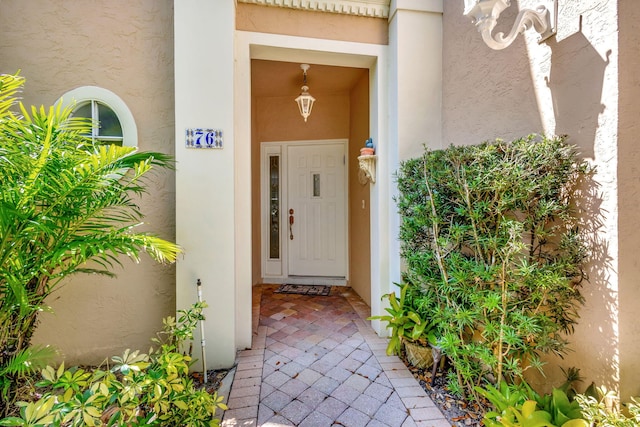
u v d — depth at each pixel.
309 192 4.98
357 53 2.94
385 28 2.99
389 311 2.55
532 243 1.79
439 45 2.90
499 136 2.18
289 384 2.23
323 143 4.91
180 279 2.40
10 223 1.36
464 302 1.94
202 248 2.42
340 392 2.13
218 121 2.42
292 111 4.96
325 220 4.95
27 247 1.54
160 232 2.53
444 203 2.06
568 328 1.68
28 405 1.17
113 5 2.45
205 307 2.21
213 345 2.43
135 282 2.53
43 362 1.71
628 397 1.45
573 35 1.63
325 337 3.02
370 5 2.91
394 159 2.91
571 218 1.65
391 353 2.54
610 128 1.45
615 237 1.45
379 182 3.03
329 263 4.95
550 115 1.77
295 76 4.06
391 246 2.98
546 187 1.64
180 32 2.39
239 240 2.76
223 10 2.43
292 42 2.79
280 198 5.04
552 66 1.76
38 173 1.40
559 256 1.68
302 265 5.02
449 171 1.92
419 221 2.12
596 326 1.54
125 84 2.47
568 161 1.61
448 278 2.01
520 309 1.70
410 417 1.87
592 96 1.53
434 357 2.21
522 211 1.75
